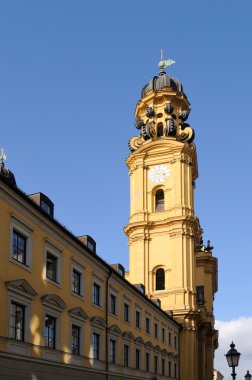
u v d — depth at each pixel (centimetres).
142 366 4481
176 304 6662
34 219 2684
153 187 7331
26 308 2516
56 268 2941
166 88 7800
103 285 3684
